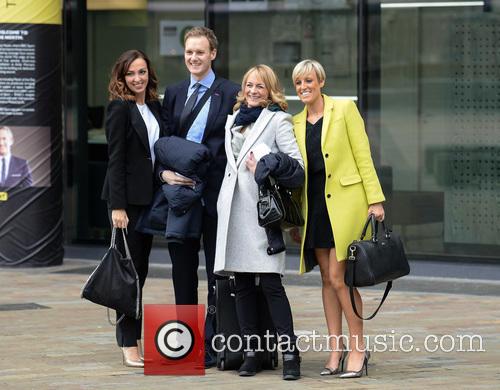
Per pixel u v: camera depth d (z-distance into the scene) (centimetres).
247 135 748
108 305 753
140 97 775
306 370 762
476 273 1188
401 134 1250
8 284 1142
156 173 769
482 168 1229
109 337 873
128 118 764
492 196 1227
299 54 1279
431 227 1249
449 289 1115
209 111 773
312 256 762
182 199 749
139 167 765
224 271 743
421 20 1234
